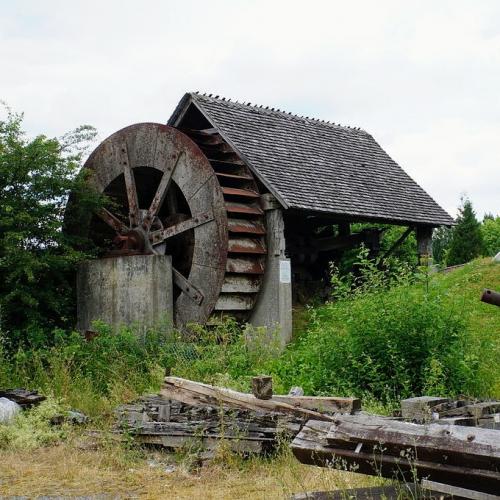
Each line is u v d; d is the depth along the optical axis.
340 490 5.34
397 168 20.69
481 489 4.61
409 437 4.80
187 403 8.33
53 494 6.72
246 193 16.03
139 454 8.09
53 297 15.56
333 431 5.16
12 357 12.95
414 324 10.14
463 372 9.91
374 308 10.42
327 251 20.69
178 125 18.31
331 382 10.29
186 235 17.34
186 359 12.41
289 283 16.05
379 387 9.94
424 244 19.69
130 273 15.80
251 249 15.80
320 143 19.52
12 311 14.68
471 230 28.59
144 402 8.79
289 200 15.73
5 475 7.41
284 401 7.68
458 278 18.47
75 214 16.97
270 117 19.05
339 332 10.67
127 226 17.38
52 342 14.05
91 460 7.93
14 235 14.50
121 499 6.53
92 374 11.77
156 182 18.41
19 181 15.50
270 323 15.96
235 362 11.50
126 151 17.31
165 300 15.61
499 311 15.19
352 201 17.56
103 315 16.17
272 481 6.83
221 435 7.62
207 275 15.72
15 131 15.60
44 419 9.35
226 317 15.16
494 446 4.45
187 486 6.96
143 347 12.96
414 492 5.02
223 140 17.36
